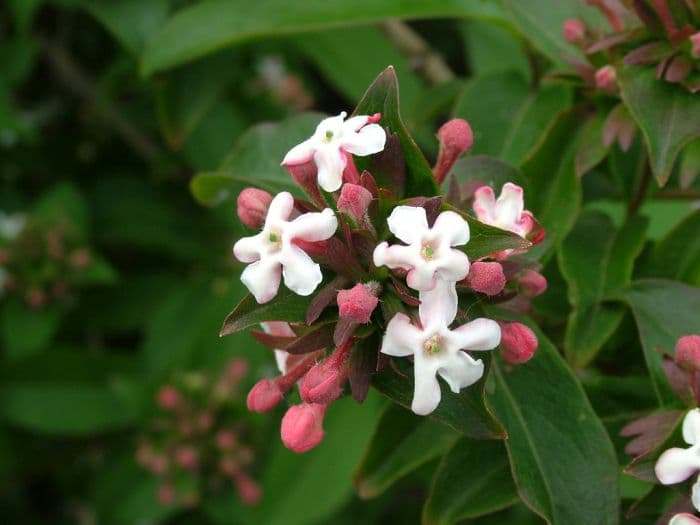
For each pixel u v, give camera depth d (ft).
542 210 0.57
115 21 0.82
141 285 1.07
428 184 0.44
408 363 0.43
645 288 0.55
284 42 0.94
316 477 0.81
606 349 0.60
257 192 0.44
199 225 1.07
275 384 0.45
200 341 0.90
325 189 0.41
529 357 0.44
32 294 0.97
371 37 0.90
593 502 0.47
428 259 0.38
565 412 0.49
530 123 0.62
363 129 0.42
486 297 0.43
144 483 0.94
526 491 0.47
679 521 0.41
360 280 0.43
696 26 0.51
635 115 0.50
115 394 0.97
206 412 0.87
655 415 0.47
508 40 0.84
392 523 1.03
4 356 1.06
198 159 0.97
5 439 0.99
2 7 0.93
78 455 1.07
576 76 0.57
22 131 0.92
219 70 0.82
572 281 0.56
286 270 0.40
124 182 1.10
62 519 1.14
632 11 0.55
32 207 1.06
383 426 0.55
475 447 0.51
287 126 0.58
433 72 0.90
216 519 0.89
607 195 0.65
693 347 0.45
